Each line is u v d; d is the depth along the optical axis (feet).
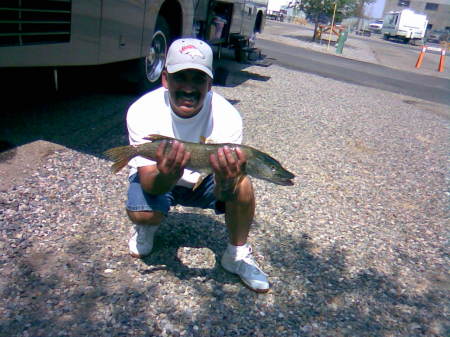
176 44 5.88
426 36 126.11
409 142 16.37
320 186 11.05
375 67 42.32
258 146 13.24
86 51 10.89
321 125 16.80
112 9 11.57
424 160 14.40
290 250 8.03
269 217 9.11
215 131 6.28
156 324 5.84
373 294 7.09
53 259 6.79
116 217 8.16
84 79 15.89
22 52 9.05
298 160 12.61
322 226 9.07
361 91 26.58
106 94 15.79
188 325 5.91
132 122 6.24
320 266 7.66
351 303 6.79
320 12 61.00
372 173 12.50
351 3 60.75
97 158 10.39
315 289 7.02
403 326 6.45
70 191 8.81
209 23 19.99
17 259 6.68
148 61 15.83
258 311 6.35
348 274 7.54
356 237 8.82
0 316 5.62
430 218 10.13
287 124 16.14
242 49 26.09
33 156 9.98
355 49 60.90
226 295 6.57
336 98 22.79
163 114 6.18
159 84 16.94
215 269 7.11
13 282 6.22
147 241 6.97
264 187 10.44
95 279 6.49
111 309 5.98
